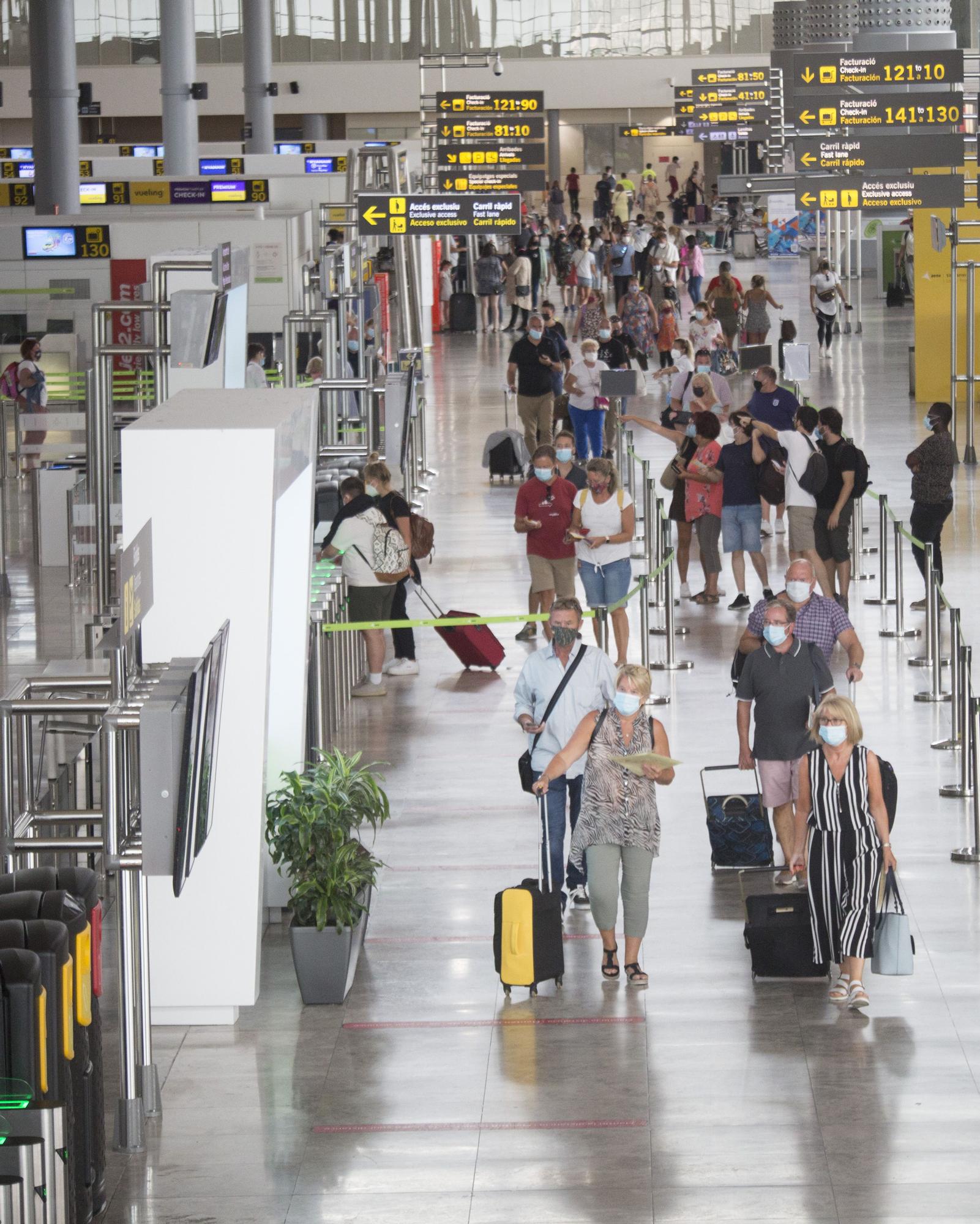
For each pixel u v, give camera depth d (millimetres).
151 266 32406
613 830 20719
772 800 23688
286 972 21750
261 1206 16078
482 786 28719
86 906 15906
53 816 17797
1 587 43594
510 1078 18516
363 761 30188
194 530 20078
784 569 43844
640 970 20859
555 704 22531
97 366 31594
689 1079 18344
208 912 20109
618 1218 15633
